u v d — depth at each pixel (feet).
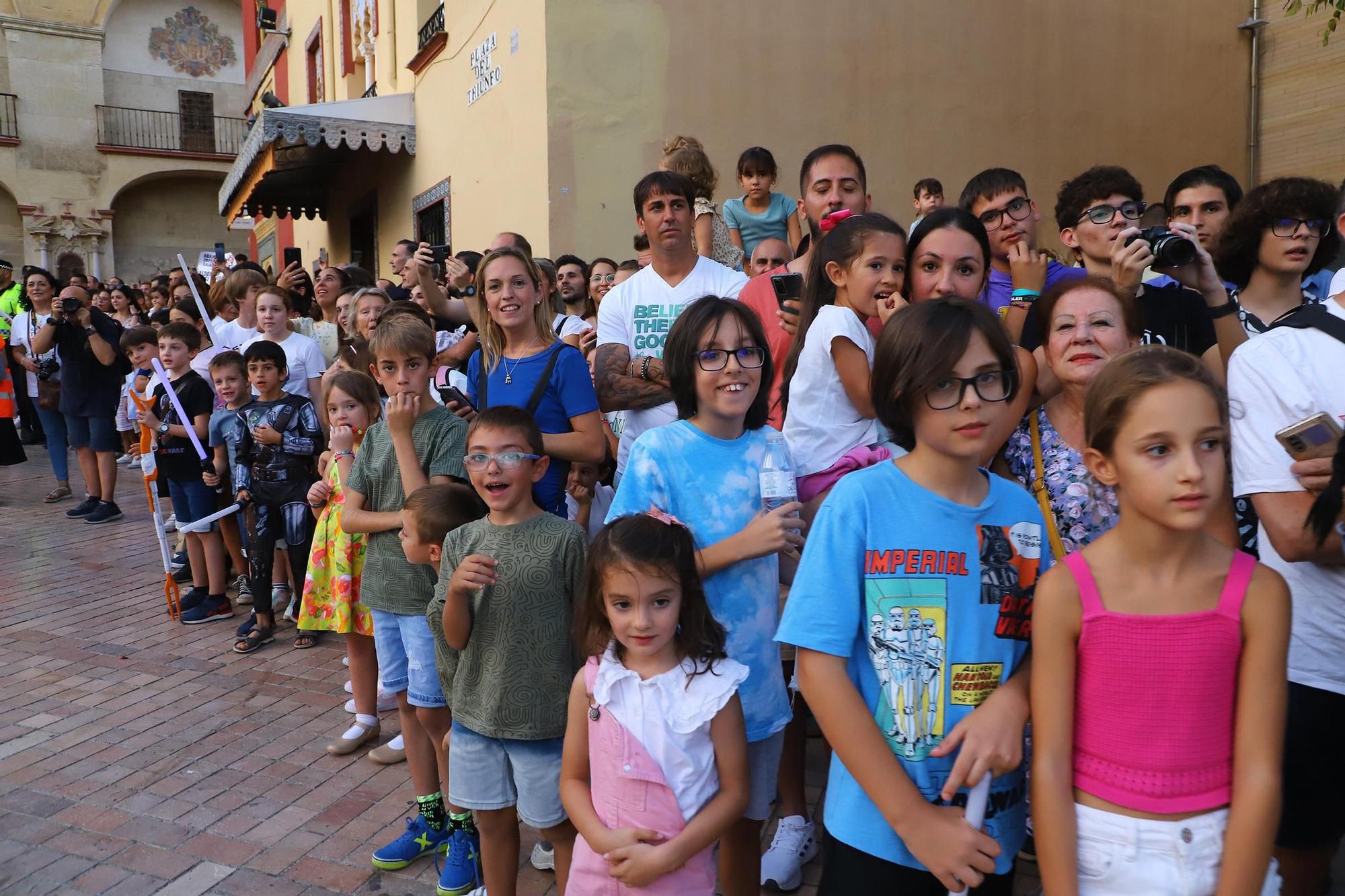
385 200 34.81
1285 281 8.75
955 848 4.95
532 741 7.97
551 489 10.07
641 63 23.21
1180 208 11.66
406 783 11.66
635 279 11.96
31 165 75.46
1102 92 28.91
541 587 8.01
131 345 19.58
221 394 17.72
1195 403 4.53
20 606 19.01
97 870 9.75
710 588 7.40
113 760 12.25
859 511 5.51
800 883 9.19
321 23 41.81
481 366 10.79
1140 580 4.88
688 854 6.22
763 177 18.22
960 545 5.44
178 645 16.78
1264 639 4.76
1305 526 6.14
